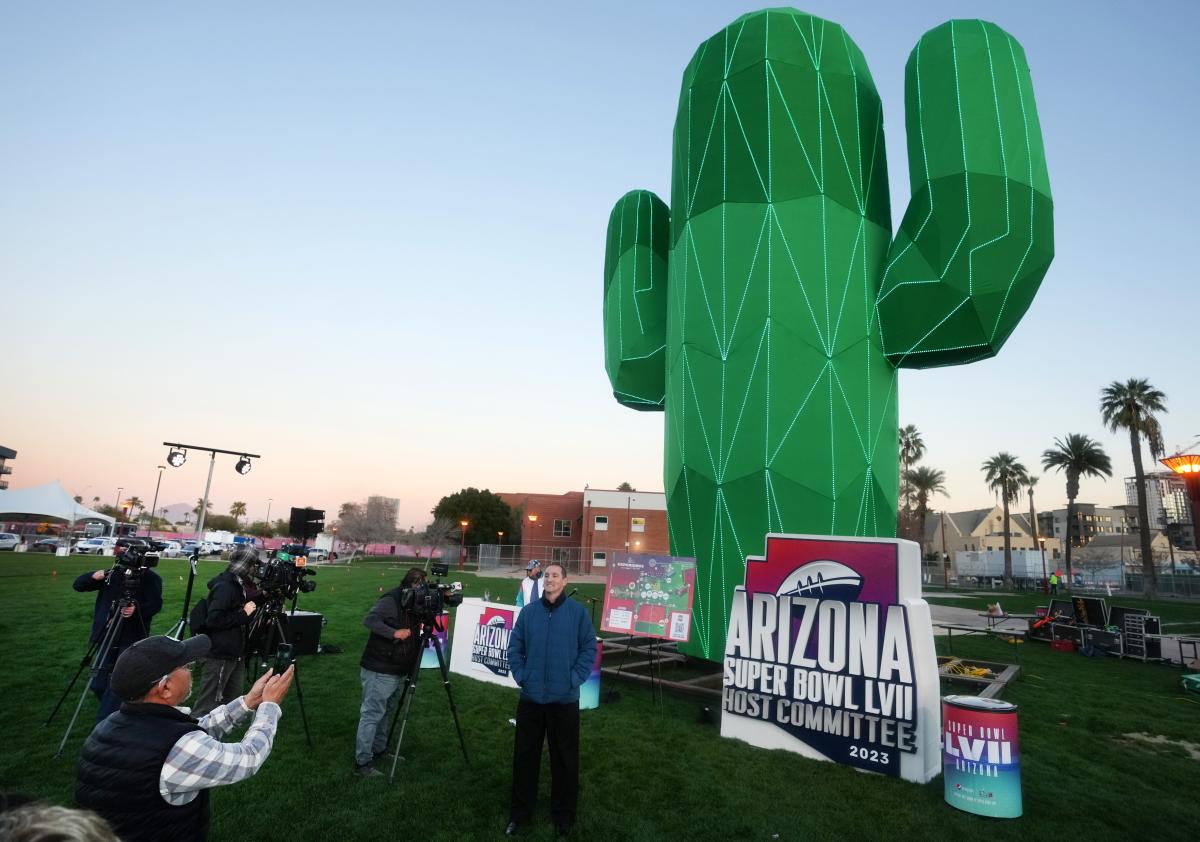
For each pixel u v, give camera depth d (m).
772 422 9.57
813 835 4.55
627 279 13.73
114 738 2.21
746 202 10.34
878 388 9.91
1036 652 14.52
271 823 4.36
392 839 4.22
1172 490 77.56
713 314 10.36
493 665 8.95
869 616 6.23
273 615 6.74
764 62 10.48
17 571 23.25
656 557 8.64
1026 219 8.93
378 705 5.37
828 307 9.79
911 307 9.65
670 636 8.24
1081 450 50.28
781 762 6.06
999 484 61.16
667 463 11.51
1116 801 5.36
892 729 5.86
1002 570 58.69
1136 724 7.96
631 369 13.31
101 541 42.72
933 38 10.02
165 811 2.21
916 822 4.81
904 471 64.31
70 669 8.33
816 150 10.26
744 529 9.60
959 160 9.21
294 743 6.04
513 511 58.66
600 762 5.97
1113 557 78.94
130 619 5.92
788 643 6.62
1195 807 5.27
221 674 5.89
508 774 5.45
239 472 31.50
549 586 4.78
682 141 11.66
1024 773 6.02
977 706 5.11
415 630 5.56
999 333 9.39
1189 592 46.09
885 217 10.93
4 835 0.94
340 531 78.06
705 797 5.18
